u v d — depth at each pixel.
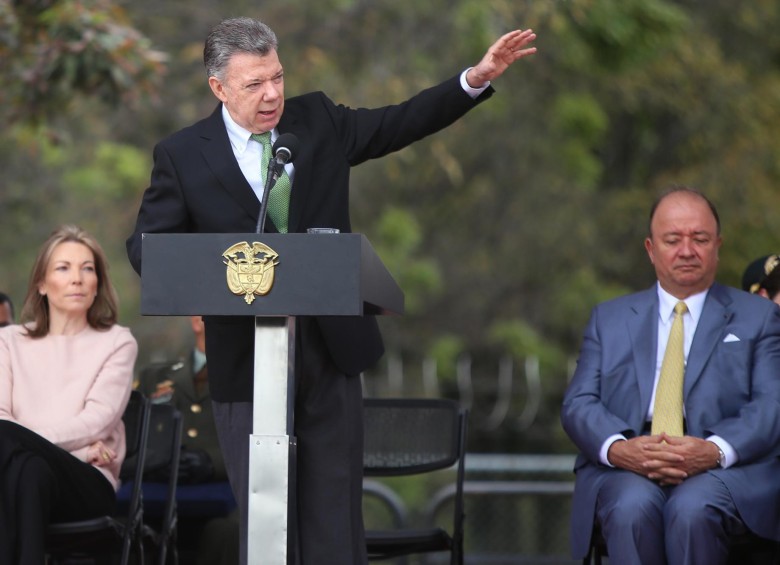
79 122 43.06
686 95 48.66
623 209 50.47
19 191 43.16
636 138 52.06
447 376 46.56
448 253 50.84
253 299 13.38
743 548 18.09
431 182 48.78
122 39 28.30
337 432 15.73
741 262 47.16
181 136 15.82
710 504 16.92
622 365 18.69
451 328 50.03
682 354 18.52
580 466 18.41
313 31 42.56
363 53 42.91
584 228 50.03
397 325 49.56
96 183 42.25
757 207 47.97
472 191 50.06
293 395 14.15
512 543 34.72
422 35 43.19
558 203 50.31
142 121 43.97
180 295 13.48
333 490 15.65
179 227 15.63
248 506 14.88
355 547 15.89
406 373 46.78
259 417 14.00
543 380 46.97
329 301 13.30
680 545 16.84
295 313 13.34
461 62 43.22
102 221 43.56
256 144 15.64
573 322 49.12
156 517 21.89
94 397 19.33
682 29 42.72
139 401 20.38
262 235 13.40
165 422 20.42
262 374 13.99
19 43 29.12
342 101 40.28
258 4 43.22
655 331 18.75
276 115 15.52
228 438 15.73
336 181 15.92
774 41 52.16
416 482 38.97
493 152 49.94
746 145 49.22
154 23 42.78
